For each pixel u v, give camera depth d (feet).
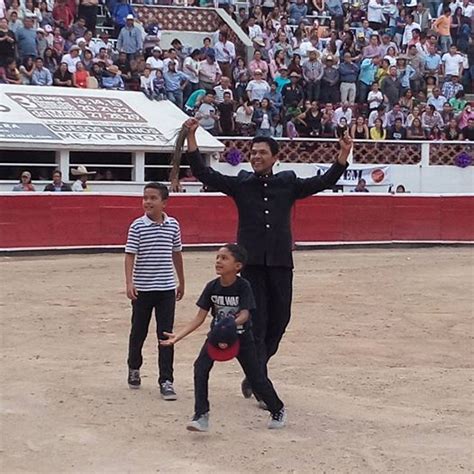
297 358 44.32
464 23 125.70
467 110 114.52
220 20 122.01
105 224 86.28
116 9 113.60
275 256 34.99
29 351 44.98
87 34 107.86
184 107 108.27
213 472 28.68
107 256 83.46
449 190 112.27
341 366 42.91
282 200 35.24
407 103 112.78
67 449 30.73
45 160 99.14
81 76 105.81
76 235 85.20
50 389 37.99
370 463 29.73
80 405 35.81
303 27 117.29
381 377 40.96
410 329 51.72
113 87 107.24
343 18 125.29
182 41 120.67
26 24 103.55
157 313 37.29
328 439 32.12
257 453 30.45
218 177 35.29
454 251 92.58
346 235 94.38
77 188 92.73
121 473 28.60
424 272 74.59
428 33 123.24
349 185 108.68
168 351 37.14
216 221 90.02
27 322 51.85
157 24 116.26
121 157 102.42
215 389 38.45
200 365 32.12
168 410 35.29
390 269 76.18
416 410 35.88
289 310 35.70
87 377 40.14
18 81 103.09
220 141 104.27
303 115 107.76
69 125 99.55
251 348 32.60
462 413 35.60
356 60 113.39
